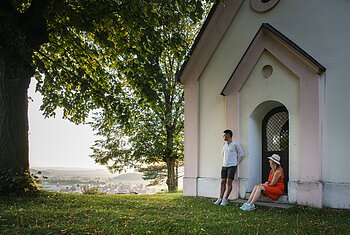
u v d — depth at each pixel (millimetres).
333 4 9109
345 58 8742
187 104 12258
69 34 12211
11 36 8734
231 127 10727
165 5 9141
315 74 9016
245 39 11031
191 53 12008
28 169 9828
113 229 5727
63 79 13281
